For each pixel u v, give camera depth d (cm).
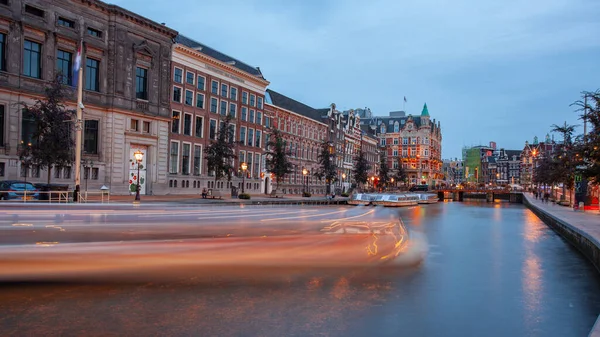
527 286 1188
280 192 7888
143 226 1025
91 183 4406
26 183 3105
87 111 4378
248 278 1051
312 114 9362
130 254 962
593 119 3228
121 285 946
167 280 998
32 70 3988
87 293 890
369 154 12912
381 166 11981
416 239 2008
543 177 6906
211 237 1084
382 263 1310
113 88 4594
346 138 10994
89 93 4400
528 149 17850
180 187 5516
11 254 877
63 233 954
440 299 999
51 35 4072
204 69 5909
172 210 1230
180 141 5541
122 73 4688
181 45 5425
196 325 755
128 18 4728
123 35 4694
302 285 1034
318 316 831
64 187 3375
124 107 4694
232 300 894
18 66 3844
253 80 6950
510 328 831
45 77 4025
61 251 909
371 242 1297
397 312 884
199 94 5844
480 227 3020
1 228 930
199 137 5866
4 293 869
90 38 4403
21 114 3853
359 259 1255
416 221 3397
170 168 5397
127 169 4759
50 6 4066
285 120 8056
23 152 3384
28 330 700
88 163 4319
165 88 5222
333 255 1209
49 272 897
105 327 729
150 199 4091
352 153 11400
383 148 15262
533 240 2341
